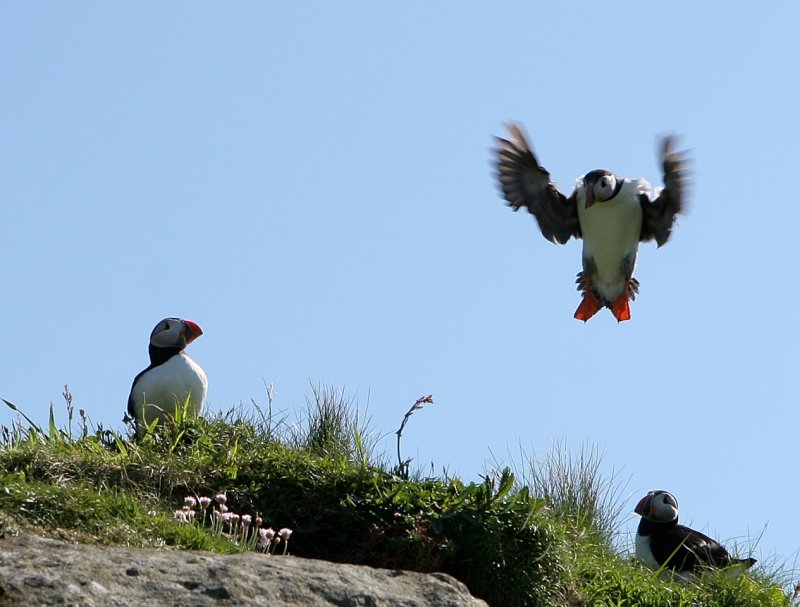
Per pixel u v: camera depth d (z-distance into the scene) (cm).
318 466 1314
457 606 941
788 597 1474
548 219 1622
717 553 1642
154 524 1107
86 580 860
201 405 1669
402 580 968
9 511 1058
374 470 1309
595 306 1636
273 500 1275
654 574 1435
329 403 1666
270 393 1622
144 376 1650
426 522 1220
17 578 849
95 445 1343
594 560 1403
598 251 1603
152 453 1322
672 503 1698
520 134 1591
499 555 1197
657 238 1589
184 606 854
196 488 1277
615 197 1562
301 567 941
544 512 1338
